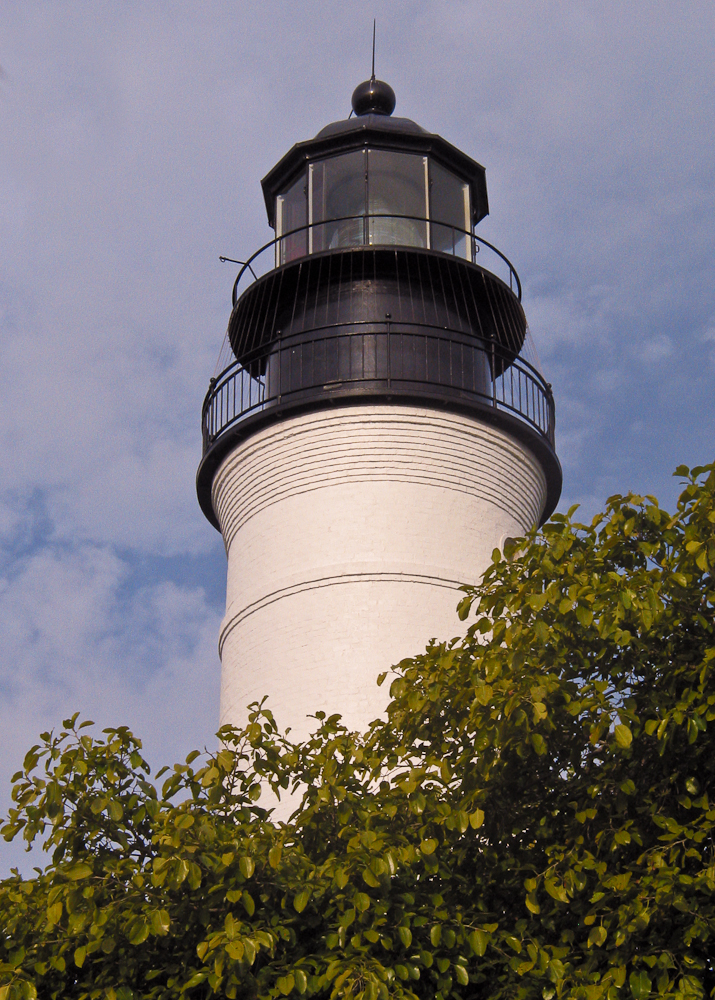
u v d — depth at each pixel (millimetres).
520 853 10039
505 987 9055
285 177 19547
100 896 9242
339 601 16375
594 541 10547
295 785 10906
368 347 17328
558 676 9781
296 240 18859
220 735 10719
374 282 17781
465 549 16875
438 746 10766
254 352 18297
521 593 10055
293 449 17266
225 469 18094
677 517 10078
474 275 18031
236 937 8383
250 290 18297
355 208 18609
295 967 8828
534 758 9961
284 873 9312
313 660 16156
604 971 9031
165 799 10172
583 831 9562
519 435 17812
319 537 16797
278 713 16109
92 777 10062
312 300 17922
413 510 16844
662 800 9461
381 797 10438
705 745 9250
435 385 17281
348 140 18844
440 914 9180
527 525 18031
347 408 17125
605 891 9086
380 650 16047
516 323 18672
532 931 9641
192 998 9234
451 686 10469
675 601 9633
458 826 9352
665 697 9359
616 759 9648
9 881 10047
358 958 8633
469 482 17234
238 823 10383
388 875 8945
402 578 16453
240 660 16984
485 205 20141
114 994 8898
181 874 8750
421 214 18734
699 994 8180
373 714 15711
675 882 8531
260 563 17188
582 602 9562
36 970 9219
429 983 9438
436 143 19000
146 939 9070
